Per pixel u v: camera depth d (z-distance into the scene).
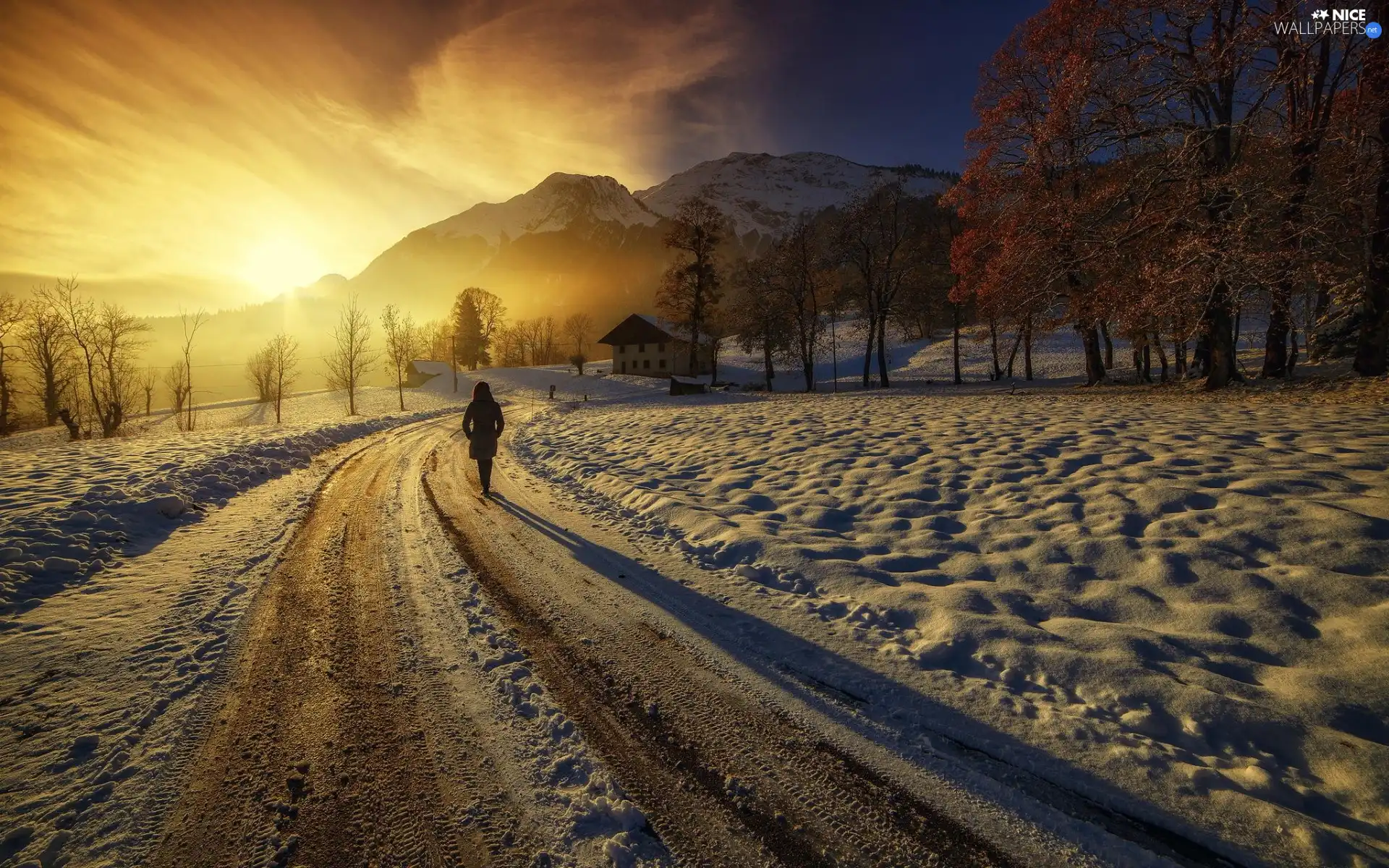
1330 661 3.03
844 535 5.66
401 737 2.74
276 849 2.07
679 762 2.60
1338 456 6.30
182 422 37.72
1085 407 12.59
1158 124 14.31
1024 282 17.17
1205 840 2.10
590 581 4.78
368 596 4.43
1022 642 3.46
